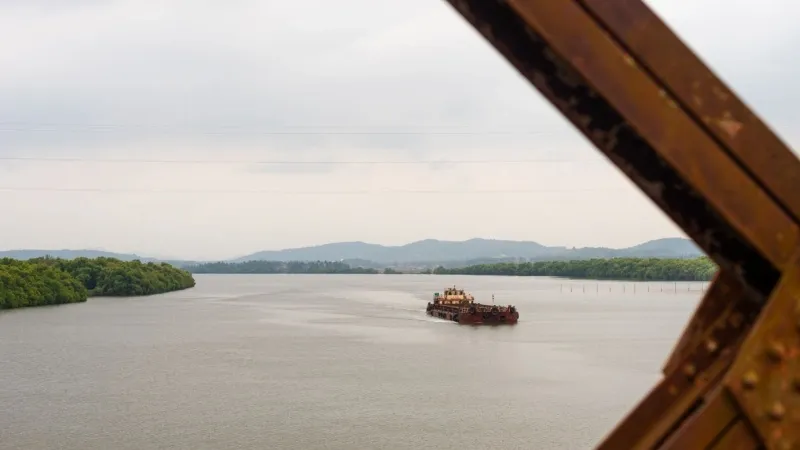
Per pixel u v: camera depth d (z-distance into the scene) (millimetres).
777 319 2381
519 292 195625
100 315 101000
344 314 108562
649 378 48250
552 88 2740
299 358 58562
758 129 2475
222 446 31812
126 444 32281
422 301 148875
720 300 3020
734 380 2363
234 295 169500
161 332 79125
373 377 49031
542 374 50000
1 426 35500
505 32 2693
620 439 3031
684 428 2389
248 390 44562
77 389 45219
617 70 2451
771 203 2471
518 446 31734
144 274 158875
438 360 57156
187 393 43719
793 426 2338
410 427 35000
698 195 2521
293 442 32344
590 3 2447
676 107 2469
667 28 2469
